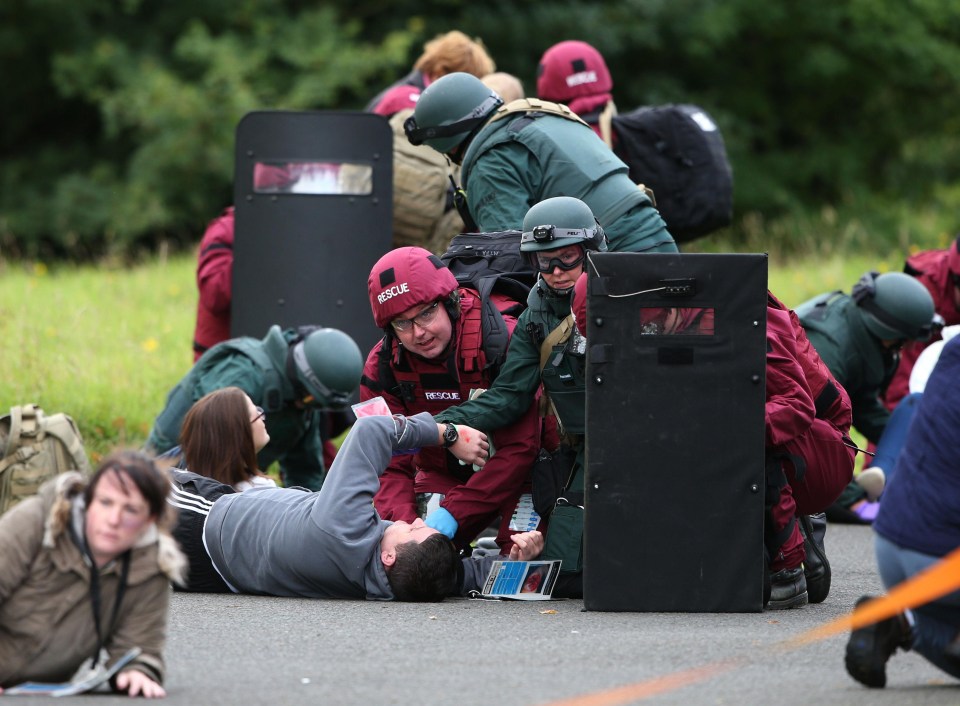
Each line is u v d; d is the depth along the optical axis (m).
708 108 86.62
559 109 26.25
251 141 31.56
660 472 20.45
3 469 22.78
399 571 21.47
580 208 21.70
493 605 21.38
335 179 31.53
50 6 79.38
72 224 77.88
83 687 15.16
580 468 22.42
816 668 16.64
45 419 23.20
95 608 15.12
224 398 23.30
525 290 23.69
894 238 84.56
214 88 75.94
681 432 20.42
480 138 26.02
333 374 27.02
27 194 81.06
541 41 81.12
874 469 31.70
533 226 21.61
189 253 71.88
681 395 20.38
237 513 22.28
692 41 83.12
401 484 24.12
